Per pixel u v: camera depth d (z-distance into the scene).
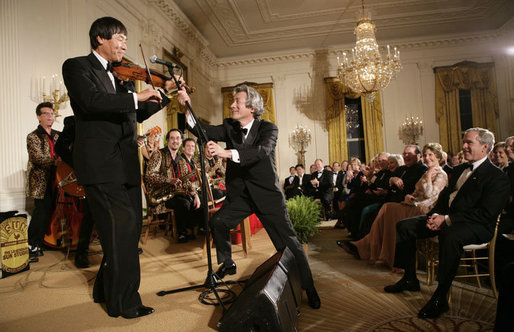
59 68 4.87
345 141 11.16
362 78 8.19
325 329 1.88
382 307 2.21
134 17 7.05
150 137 5.00
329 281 2.82
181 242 4.05
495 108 10.61
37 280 2.49
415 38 11.07
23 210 3.87
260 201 2.10
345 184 8.27
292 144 11.53
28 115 4.27
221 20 9.60
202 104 10.88
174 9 8.34
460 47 11.00
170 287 2.33
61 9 4.99
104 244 1.81
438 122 10.88
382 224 3.37
